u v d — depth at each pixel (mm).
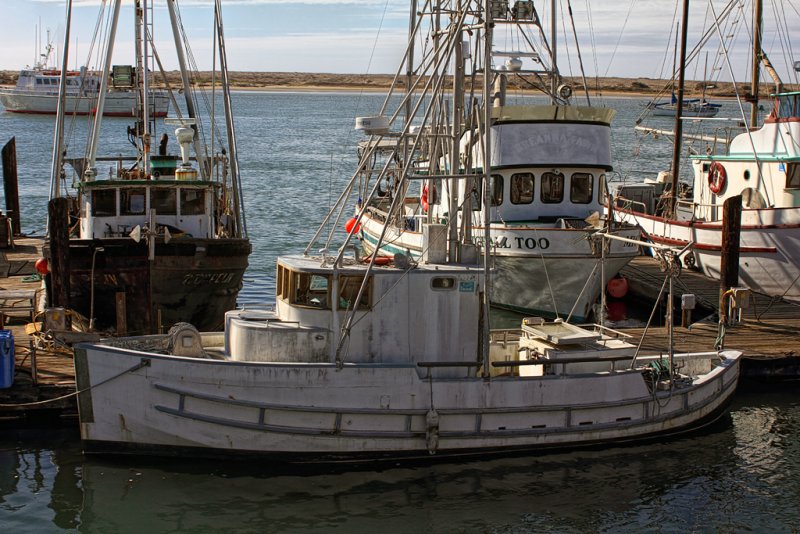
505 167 26625
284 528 13602
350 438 15094
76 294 21719
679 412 16938
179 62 27938
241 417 14938
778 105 30500
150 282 21828
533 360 16016
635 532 13805
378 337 15555
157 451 15289
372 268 15508
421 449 15406
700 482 15438
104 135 96312
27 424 16953
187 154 25344
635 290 29719
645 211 36719
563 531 13766
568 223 26250
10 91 127625
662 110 146500
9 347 16578
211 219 23625
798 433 17625
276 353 15453
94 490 14508
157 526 13555
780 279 28453
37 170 64562
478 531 13703
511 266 26094
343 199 16500
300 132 117812
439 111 17906
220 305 23172
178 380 14883
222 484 14789
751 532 13883
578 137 26719
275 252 37562
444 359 15820
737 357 18938
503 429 15641
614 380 16172
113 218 22672
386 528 13680
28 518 13656
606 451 16375
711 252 30531
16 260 30047
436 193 16844
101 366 15070
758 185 30531
